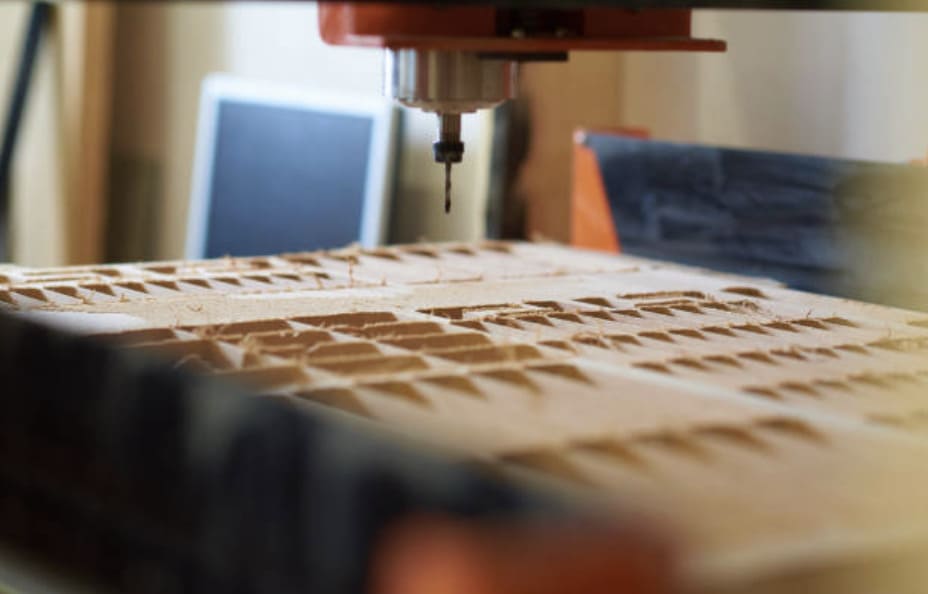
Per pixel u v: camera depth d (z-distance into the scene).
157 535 0.83
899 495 0.81
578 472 0.83
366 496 0.71
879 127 2.12
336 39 1.30
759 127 2.32
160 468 0.83
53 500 0.93
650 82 2.45
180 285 1.48
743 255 1.77
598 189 2.00
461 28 1.28
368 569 0.68
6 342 0.98
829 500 0.80
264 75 3.57
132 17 3.93
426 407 0.98
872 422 0.98
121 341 1.16
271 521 0.75
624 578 0.63
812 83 2.23
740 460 0.88
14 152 3.83
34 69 3.83
